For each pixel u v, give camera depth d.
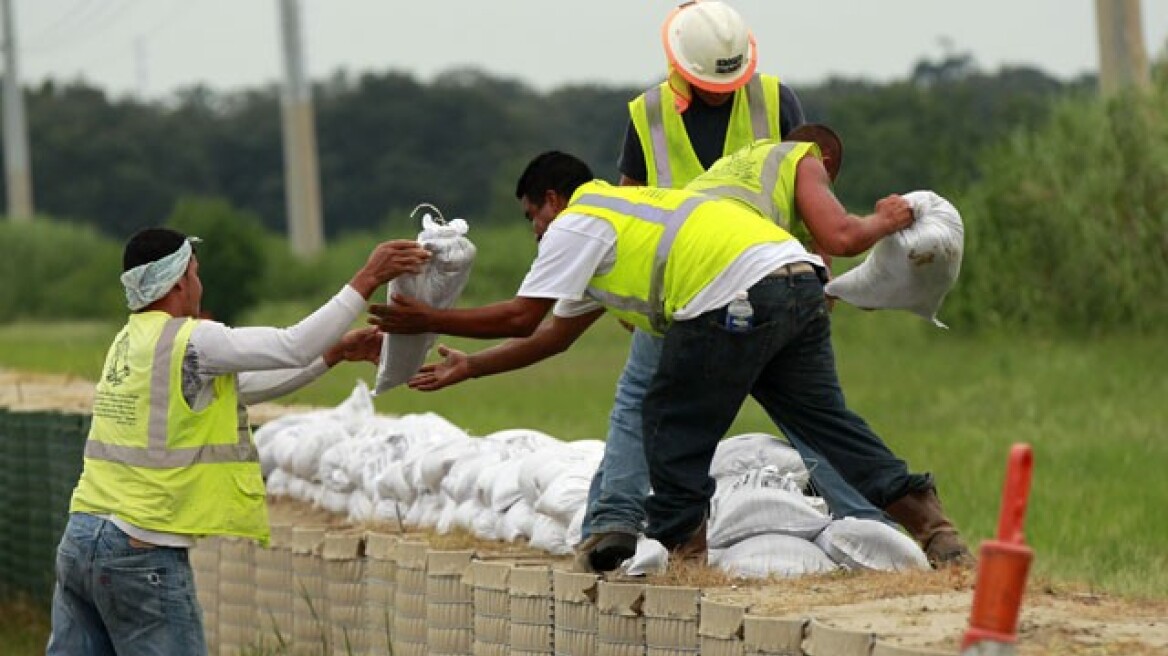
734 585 20.86
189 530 21.09
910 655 16.39
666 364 20.88
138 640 21.23
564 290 21.09
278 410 39.66
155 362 21.12
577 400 56.88
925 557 22.20
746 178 21.89
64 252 152.88
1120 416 47.69
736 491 22.91
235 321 111.38
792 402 21.95
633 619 20.66
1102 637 17.31
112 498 21.17
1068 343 66.31
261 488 21.61
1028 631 17.59
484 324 21.33
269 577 28.86
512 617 22.64
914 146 137.75
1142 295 68.31
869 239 21.53
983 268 70.94
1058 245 69.69
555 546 24.72
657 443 21.12
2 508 39.28
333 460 31.38
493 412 53.41
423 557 24.78
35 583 37.97
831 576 21.33
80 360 70.62
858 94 151.62
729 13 23.91
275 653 28.56
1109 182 68.19
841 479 23.44
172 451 21.08
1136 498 36.34
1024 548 14.42
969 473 39.75
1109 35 68.56
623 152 24.52
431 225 21.59
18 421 38.25
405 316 21.39
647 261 20.88
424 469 28.12
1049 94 75.38
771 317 20.58
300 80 121.44
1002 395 53.41
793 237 21.34
